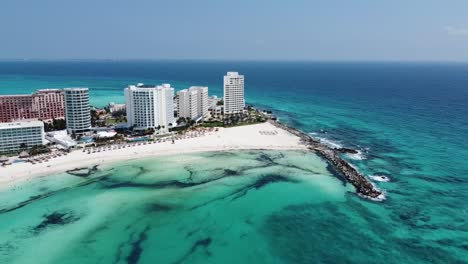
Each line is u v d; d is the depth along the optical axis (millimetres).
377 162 167750
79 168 158375
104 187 138500
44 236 103125
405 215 116000
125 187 138625
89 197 129500
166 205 123562
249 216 116062
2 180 143000
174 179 146875
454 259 92812
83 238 102312
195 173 153625
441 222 111562
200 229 108062
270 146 194250
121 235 104188
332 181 145125
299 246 99125
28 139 182500
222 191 135250
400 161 168750
